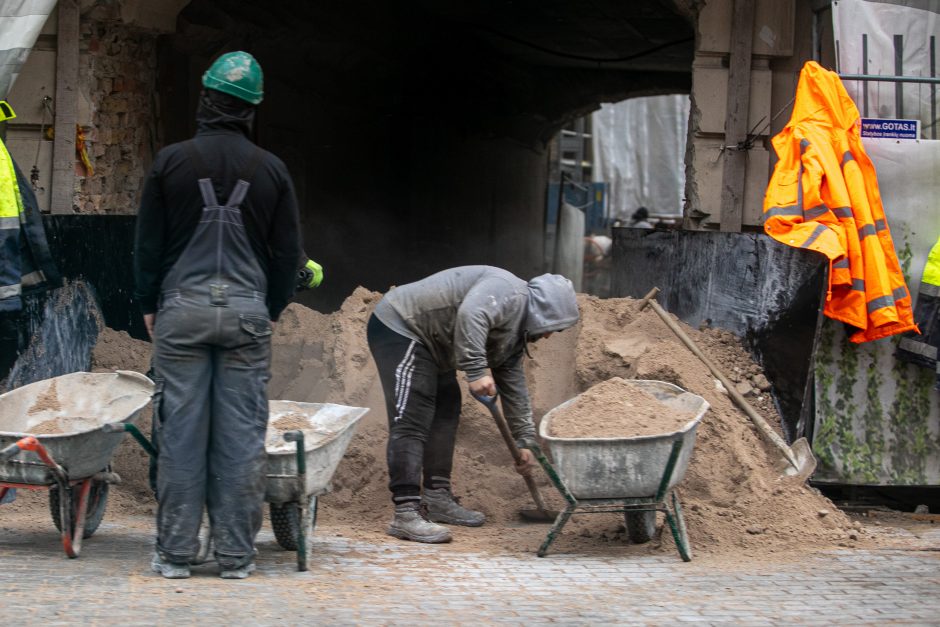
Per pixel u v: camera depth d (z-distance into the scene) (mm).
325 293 14547
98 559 5402
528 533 6312
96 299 7883
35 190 8273
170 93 9953
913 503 7953
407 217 17219
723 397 7051
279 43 12258
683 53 17500
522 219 22359
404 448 6113
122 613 4434
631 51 18141
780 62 8438
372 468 6977
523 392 6160
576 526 6414
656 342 7461
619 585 5078
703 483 6555
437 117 17859
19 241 6711
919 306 7254
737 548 5945
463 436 7199
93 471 5488
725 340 7426
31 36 7633
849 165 7148
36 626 4227
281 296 5312
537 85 20594
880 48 7832
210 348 5031
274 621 4379
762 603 4785
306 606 4613
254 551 5156
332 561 5508
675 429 5590
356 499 6879
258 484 5109
